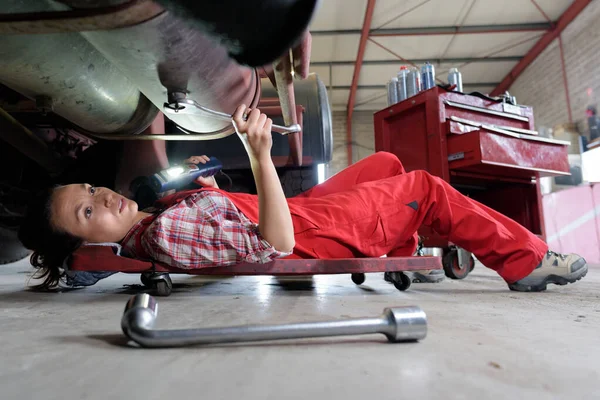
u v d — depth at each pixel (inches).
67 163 61.5
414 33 229.9
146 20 21.1
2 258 67.9
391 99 92.6
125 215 42.0
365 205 44.3
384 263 43.1
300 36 17.9
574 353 19.8
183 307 34.5
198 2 15.6
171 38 24.0
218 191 40.8
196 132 44.3
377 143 89.1
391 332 20.7
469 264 67.2
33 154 54.1
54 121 53.3
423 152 80.5
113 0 18.3
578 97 215.0
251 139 32.6
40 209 40.7
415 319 20.9
